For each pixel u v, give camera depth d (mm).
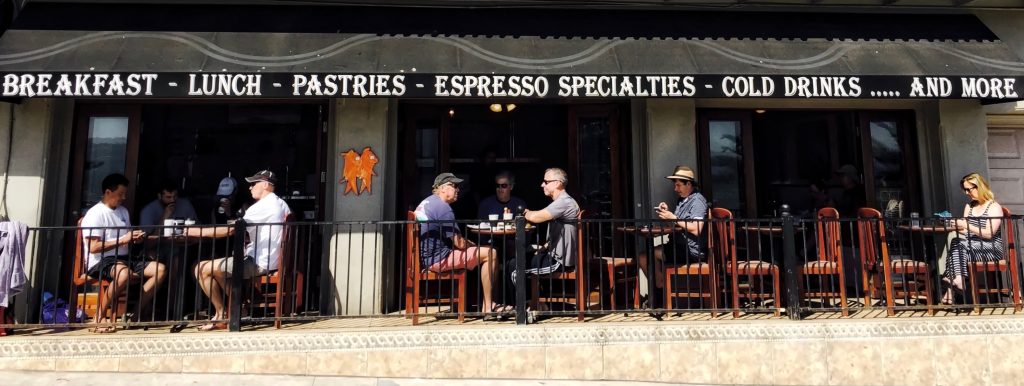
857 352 4512
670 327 4492
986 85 5332
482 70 5133
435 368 4395
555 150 6516
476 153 6504
